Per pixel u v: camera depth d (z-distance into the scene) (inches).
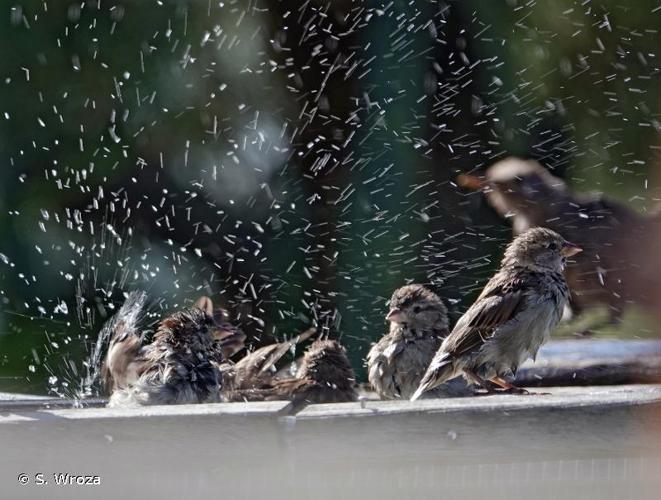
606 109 695.7
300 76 645.9
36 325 603.2
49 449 244.8
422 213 616.4
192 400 343.0
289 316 615.2
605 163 687.1
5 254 622.5
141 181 649.0
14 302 612.7
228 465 243.1
